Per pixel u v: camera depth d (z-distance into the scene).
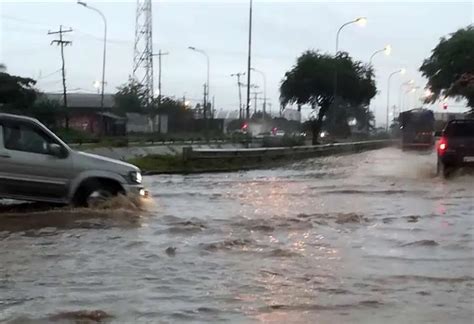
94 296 7.02
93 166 13.20
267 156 36.00
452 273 8.29
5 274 7.99
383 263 8.87
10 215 12.62
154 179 25.06
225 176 26.94
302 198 17.41
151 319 6.23
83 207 13.20
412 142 55.66
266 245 10.07
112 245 9.99
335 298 7.05
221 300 6.92
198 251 9.53
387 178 24.52
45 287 7.38
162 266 8.53
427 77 60.56
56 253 9.34
